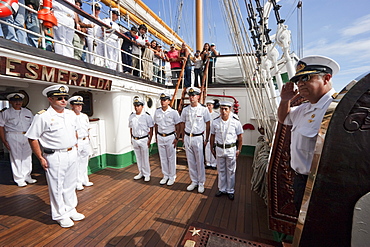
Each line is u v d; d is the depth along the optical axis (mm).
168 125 3656
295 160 1333
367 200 630
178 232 2254
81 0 4395
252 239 1798
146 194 3252
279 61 2932
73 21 3799
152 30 8109
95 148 4543
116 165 4762
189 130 3414
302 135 1246
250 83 2990
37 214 2621
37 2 3098
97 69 3836
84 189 3455
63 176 2330
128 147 4957
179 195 3217
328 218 682
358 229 650
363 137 625
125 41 5004
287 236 1895
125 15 6547
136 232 2248
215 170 4648
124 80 4633
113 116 4656
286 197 1748
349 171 644
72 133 2395
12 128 3473
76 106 3350
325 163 665
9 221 2453
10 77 2496
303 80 1179
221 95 5852
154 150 6195
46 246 2021
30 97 4293
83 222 2441
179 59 6262
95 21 3639
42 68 2812
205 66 5930
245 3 2967
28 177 3709
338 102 653
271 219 1805
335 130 648
